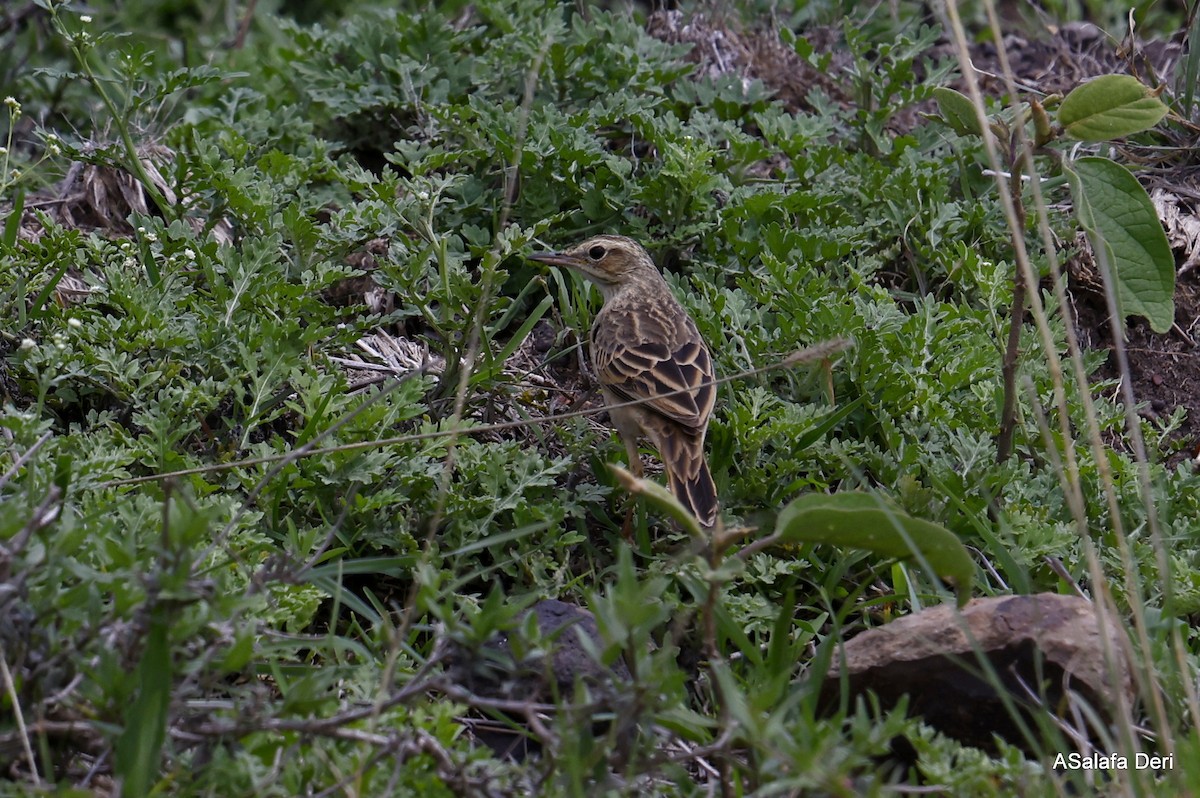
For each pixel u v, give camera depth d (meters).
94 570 7.35
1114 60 15.94
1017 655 8.38
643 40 14.62
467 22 16.52
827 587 9.88
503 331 12.91
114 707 6.77
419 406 9.90
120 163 12.74
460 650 7.95
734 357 11.65
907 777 8.41
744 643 8.67
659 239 13.17
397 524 9.72
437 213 13.05
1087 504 10.41
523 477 10.00
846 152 14.23
